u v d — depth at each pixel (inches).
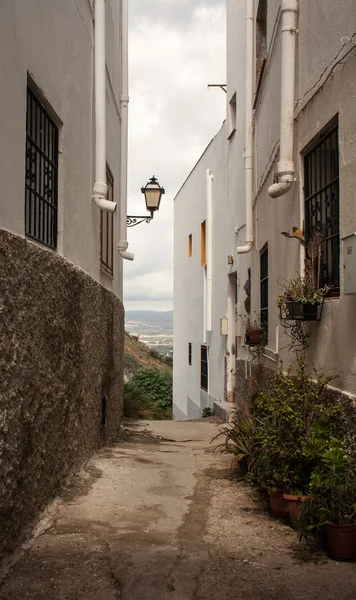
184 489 227.1
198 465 272.8
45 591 133.0
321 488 161.6
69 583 137.3
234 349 532.4
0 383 137.8
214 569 147.1
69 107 227.1
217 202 590.2
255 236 397.4
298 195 253.8
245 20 441.4
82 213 253.8
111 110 350.6
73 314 221.0
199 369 708.0
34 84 179.0
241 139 465.1
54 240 214.7
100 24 274.5
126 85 394.9
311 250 233.1
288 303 226.5
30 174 180.1
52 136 212.8
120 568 146.2
